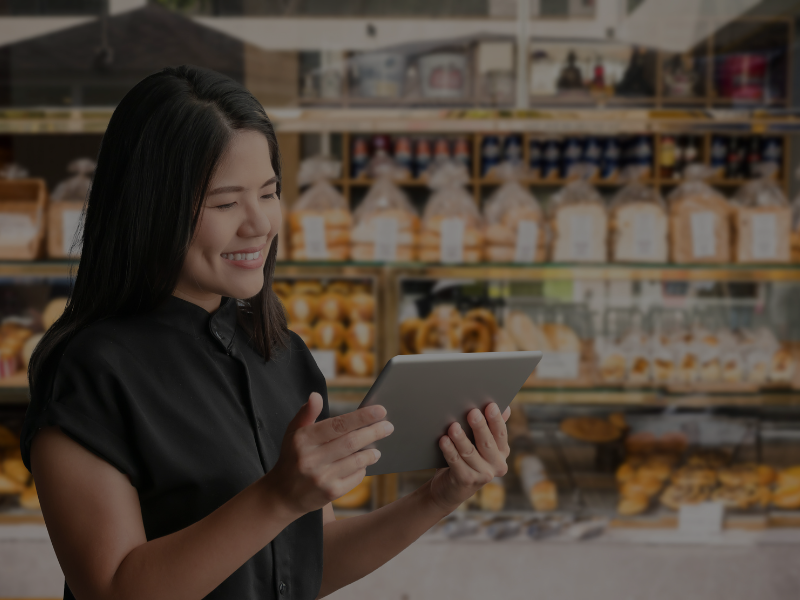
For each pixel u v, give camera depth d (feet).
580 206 6.92
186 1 6.87
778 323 7.33
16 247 6.81
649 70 7.05
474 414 2.44
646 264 6.87
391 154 7.59
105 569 1.94
